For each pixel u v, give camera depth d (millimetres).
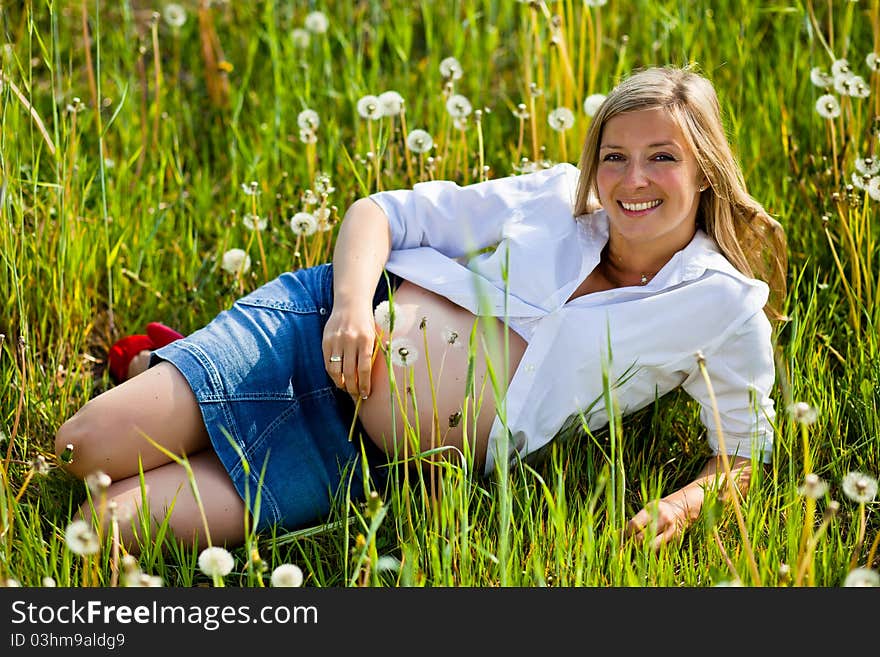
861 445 3846
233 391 3467
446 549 3111
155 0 7000
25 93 5309
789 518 3303
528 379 3537
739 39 5797
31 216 4750
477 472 3703
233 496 3426
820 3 6215
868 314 4207
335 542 3510
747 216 3742
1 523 3240
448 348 3568
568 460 3668
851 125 4883
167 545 3367
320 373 3643
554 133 5516
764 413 3598
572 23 5680
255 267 4844
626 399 3680
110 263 4602
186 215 5340
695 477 3928
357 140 5457
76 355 4422
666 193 3439
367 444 3688
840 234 4695
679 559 3365
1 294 4395
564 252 3674
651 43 6160
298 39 6098
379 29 6387
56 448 3420
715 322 3486
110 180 4996
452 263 3770
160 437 3408
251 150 5672
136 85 6031
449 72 5023
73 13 6625
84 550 2734
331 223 4559
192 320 4691
